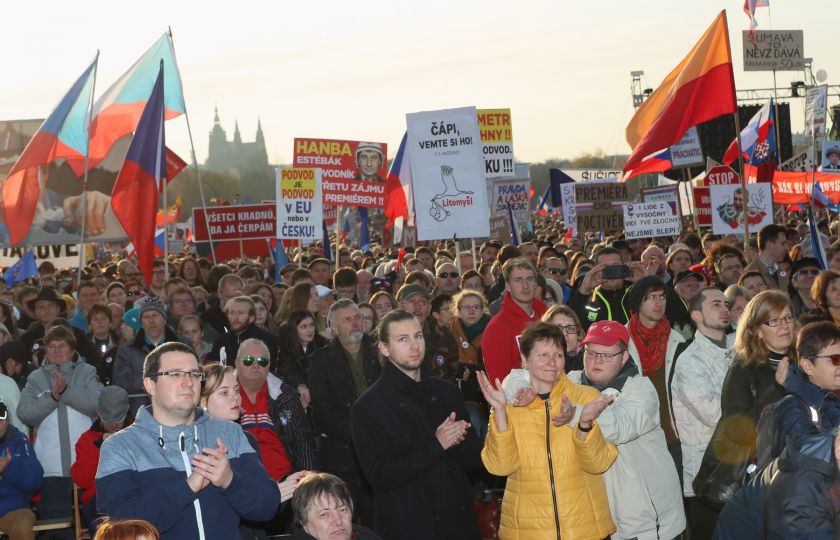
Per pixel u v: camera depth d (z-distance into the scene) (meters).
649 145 12.98
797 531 4.52
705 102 12.73
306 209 16.12
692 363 6.59
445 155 11.44
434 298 9.78
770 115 23.75
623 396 5.84
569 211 24.08
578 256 14.01
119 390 7.67
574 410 5.50
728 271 10.86
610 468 5.95
